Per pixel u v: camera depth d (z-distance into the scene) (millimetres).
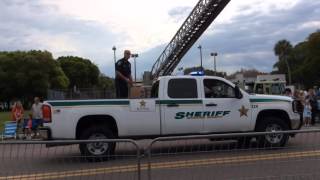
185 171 6457
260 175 6562
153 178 6457
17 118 22984
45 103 12336
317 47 96312
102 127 12398
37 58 102188
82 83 123625
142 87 13852
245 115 13328
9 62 101438
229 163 6500
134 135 12664
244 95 13398
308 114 24375
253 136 6590
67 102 12359
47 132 12234
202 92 13117
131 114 12633
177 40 54656
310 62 97312
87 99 12539
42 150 6453
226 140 6566
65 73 121625
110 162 6578
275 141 6695
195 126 13000
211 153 6512
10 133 22562
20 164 6410
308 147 6754
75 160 6543
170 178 6453
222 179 6492
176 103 12906
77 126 12375
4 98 103750
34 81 101375
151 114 12750
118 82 14867
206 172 6477
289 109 13641
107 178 6480
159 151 6488
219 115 13164
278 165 6629
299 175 6676
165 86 12953
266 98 13562
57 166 6461
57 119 12250
